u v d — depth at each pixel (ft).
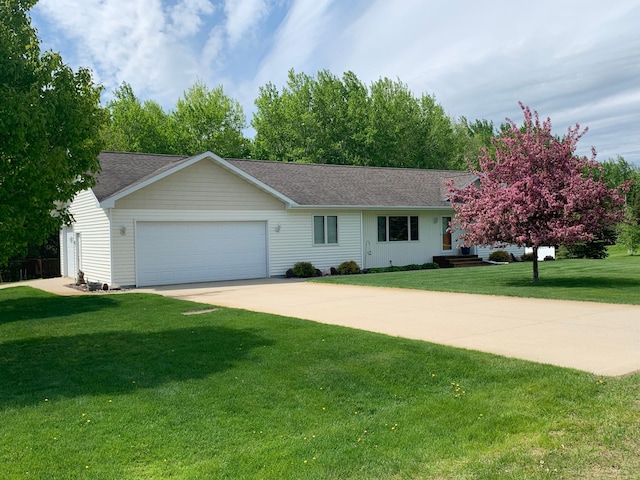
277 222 69.72
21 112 23.68
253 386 20.30
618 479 12.32
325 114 151.74
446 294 46.37
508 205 48.52
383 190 84.48
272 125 157.48
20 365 24.41
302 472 13.38
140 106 158.61
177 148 151.33
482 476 12.78
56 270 87.66
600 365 21.17
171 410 17.88
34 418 17.30
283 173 81.25
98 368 23.40
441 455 14.05
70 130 27.12
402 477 13.05
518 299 41.57
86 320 35.60
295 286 57.31
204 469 13.62
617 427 15.02
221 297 48.03
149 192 59.93
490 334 28.14
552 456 13.58
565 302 38.93
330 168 89.97
